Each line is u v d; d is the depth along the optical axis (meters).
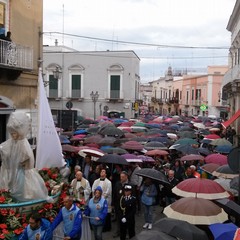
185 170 12.69
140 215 12.20
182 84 75.62
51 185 9.41
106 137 16.88
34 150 12.34
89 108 45.53
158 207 13.09
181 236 5.80
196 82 66.56
